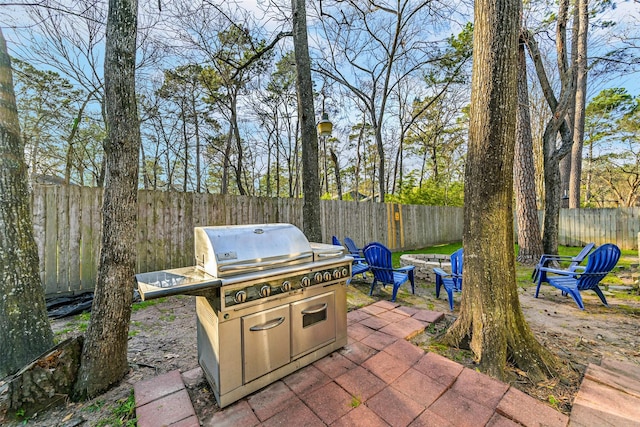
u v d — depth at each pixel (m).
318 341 2.30
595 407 1.71
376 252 4.04
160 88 9.12
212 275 1.82
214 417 1.69
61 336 2.82
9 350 2.11
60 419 1.68
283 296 2.04
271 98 11.57
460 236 11.47
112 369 1.97
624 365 2.18
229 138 10.61
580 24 6.09
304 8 4.89
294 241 2.22
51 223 3.81
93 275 4.11
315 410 1.74
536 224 6.50
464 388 1.93
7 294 2.13
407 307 3.59
